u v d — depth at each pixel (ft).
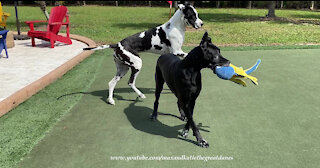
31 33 30.58
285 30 44.62
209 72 21.27
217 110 14.55
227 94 16.81
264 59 25.45
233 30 44.96
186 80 10.62
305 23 54.13
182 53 15.84
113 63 24.27
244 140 11.53
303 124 12.96
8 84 18.43
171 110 14.73
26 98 16.31
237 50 29.50
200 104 15.33
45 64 23.53
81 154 10.66
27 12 76.18
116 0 108.88
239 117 13.71
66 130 12.57
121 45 14.98
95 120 13.57
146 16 68.74
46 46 31.32
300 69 22.09
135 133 12.23
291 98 16.19
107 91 17.63
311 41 34.96
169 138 11.78
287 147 10.98
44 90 17.80
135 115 14.12
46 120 13.56
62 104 15.53
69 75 20.95
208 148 10.96
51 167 9.89
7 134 12.18
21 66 22.85
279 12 81.41
